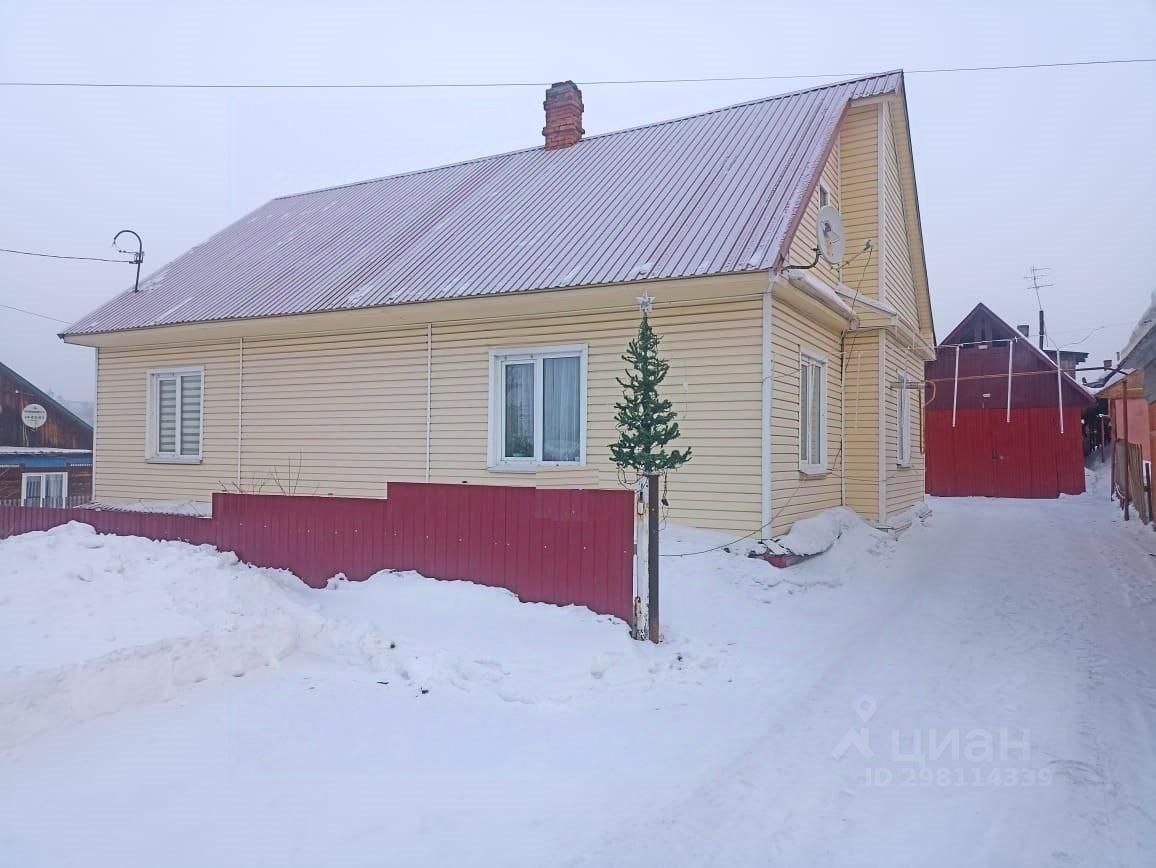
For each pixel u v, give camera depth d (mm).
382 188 17109
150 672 5125
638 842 3623
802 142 11648
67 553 6352
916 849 3578
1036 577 10180
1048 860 3477
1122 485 19734
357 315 11836
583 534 6945
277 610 6273
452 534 7574
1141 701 5445
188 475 14070
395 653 6039
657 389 10078
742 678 5914
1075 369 17938
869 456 12680
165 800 3920
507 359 11336
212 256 16406
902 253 14484
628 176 12922
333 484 12594
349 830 3693
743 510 9562
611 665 5973
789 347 10195
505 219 12938
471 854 3504
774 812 3918
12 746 4371
